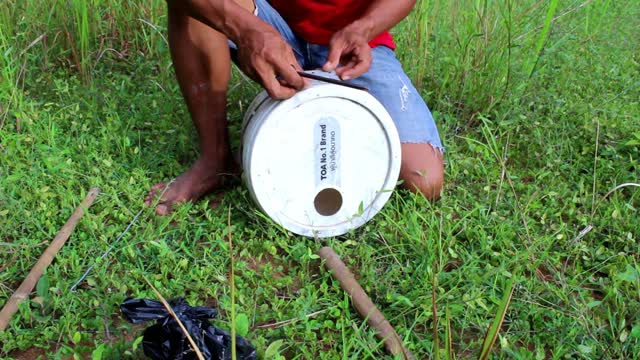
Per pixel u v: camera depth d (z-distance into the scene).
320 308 1.17
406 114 1.50
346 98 1.26
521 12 2.05
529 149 1.69
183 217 1.39
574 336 1.09
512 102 1.85
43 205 1.37
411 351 1.07
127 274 1.22
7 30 1.95
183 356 0.94
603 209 1.46
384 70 1.52
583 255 1.31
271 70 1.21
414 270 1.27
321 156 1.30
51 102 1.81
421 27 1.91
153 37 2.12
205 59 1.39
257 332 1.10
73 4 2.04
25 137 1.59
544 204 1.51
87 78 1.94
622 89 2.03
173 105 1.81
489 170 1.60
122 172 1.53
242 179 1.47
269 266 1.25
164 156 1.59
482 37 1.89
